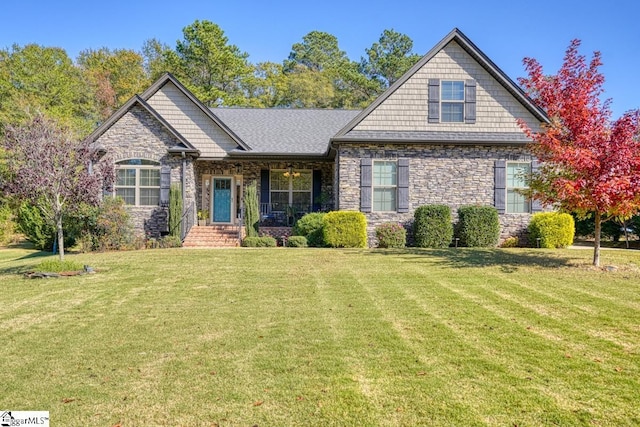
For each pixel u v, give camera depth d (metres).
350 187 15.03
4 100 30.25
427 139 14.78
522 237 15.15
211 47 32.50
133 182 16.20
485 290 7.69
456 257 11.56
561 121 10.15
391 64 43.25
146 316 6.27
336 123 19.77
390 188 15.16
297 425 3.29
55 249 17.94
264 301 7.08
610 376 4.08
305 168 18.41
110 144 16.12
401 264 10.50
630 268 9.73
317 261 11.07
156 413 3.49
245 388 3.89
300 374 4.18
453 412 3.44
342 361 4.48
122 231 14.77
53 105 32.12
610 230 17.75
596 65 9.67
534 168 15.16
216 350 4.85
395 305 6.72
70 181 10.12
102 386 3.97
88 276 9.38
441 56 15.20
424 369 4.26
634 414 3.41
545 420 3.32
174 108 17.27
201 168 18.38
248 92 38.22
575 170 9.41
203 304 6.93
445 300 7.00
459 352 4.71
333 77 44.28
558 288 7.79
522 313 6.21
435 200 15.11
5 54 33.16
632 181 8.80
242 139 17.98
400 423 3.29
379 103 15.05
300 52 49.59
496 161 15.12
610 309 6.37
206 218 18.19
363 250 13.26
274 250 13.33
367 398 3.68
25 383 4.06
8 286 8.59
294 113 20.58
